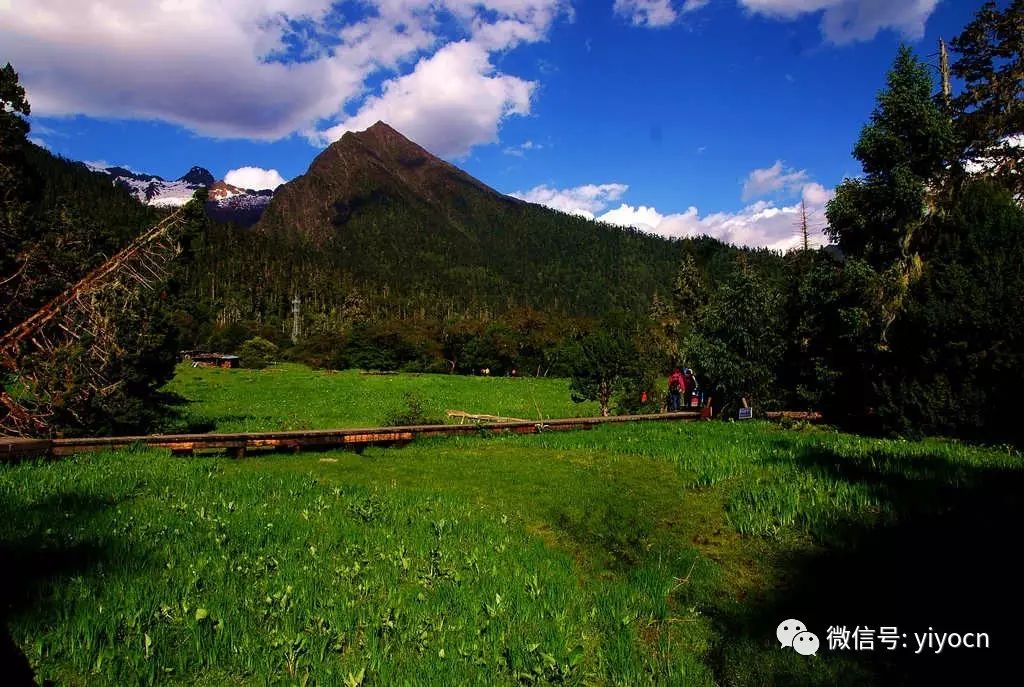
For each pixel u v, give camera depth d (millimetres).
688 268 50438
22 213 17297
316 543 7711
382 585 6496
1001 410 14883
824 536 8258
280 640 5199
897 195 18719
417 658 5219
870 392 19016
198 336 101562
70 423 16234
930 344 16781
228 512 8789
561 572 7383
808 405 22250
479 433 18750
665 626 6492
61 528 7391
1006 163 22438
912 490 9688
